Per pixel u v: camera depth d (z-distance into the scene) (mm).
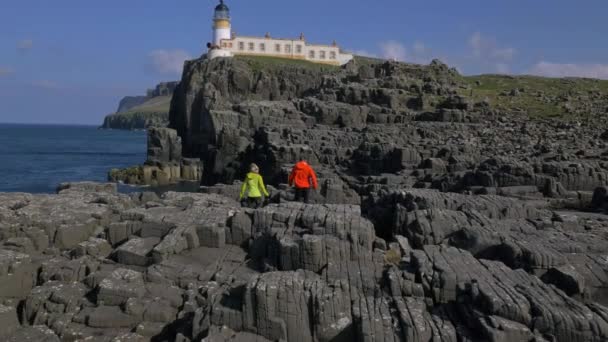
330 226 15961
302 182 25469
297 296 11906
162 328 12867
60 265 16062
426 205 20688
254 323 11812
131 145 188875
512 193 26484
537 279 12453
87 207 21266
